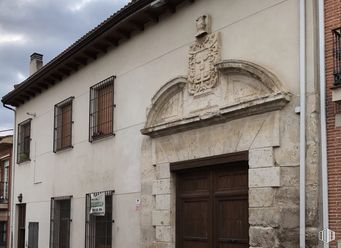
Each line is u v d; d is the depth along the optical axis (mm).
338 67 8188
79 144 15664
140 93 13039
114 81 14172
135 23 13086
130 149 13172
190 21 11570
